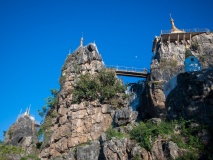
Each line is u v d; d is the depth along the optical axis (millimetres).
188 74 28922
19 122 43688
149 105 40719
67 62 44938
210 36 49875
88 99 38094
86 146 28859
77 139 34719
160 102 38406
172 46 48031
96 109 36844
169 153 21609
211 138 22344
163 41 49438
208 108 24922
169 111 29062
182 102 27328
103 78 39812
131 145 23844
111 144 24469
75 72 41812
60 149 35156
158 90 39750
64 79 42156
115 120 30672
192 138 22812
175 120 25500
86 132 35094
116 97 38594
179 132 24062
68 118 36969
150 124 25469
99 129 35062
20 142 40250
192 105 26000
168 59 45156
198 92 26344
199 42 48812
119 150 23875
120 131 26672
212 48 47594
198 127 23500
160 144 22734
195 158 20984
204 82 26391
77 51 45188
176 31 50312
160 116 36656
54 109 41688
